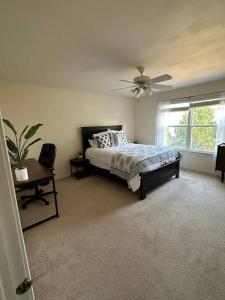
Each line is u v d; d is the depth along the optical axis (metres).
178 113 4.46
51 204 2.75
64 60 2.26
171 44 1.88
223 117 3.57
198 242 1.80
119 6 1.26
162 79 2.44
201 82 3.70
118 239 1.89
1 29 1.51
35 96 3.51
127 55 2.15
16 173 2.00
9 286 0.47
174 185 3.36
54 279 1.42
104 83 3.50
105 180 3.86
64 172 4.14
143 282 1.37
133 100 5.52
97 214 2.42
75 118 4.20
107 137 4.24
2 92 3.12
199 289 1.30
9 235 0.46
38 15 1.34
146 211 2.46
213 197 2.82
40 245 1.82
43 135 3.70
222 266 1.49
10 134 3.26
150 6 1.27
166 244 1.79
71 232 2.04
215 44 1.90
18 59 2.19
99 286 1.35
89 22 1.45
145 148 3.80
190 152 4.32
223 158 3.37
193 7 1.29
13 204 0.46
